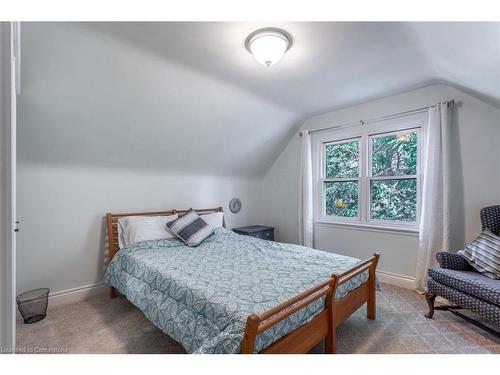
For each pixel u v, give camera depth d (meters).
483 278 2.00
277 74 2.47
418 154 2.97
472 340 1.93
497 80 1.87
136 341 1.95
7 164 0.57
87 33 1.78
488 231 2.27
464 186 2.63
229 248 2.77
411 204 3.06
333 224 3.67
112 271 2.54
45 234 2.54
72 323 2.22
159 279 1.94
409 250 2.99
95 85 2.16
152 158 3.15
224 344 1.21
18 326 2.16
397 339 1.95
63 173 2.63
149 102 2.52
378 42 1.92
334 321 1.71
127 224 2.87
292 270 2.03
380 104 3.20
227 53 2.07
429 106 2.81
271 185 4.53
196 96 2.69
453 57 1.88
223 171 4.04
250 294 1.57
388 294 2.79
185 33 1.80
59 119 2.27
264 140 3.89
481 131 2.54
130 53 2.03
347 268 2.07
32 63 1.83
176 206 3.57
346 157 3.64
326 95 3.06
